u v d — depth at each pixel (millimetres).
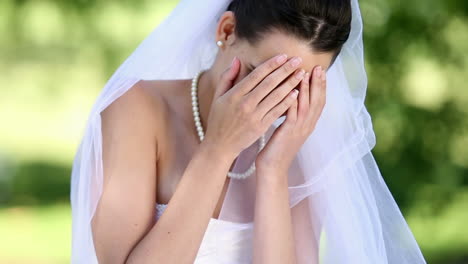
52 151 19266
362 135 3857
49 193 15773
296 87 3510
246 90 3359
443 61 10523
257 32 3398
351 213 3852
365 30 10273
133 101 3602
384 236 3963
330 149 3854
